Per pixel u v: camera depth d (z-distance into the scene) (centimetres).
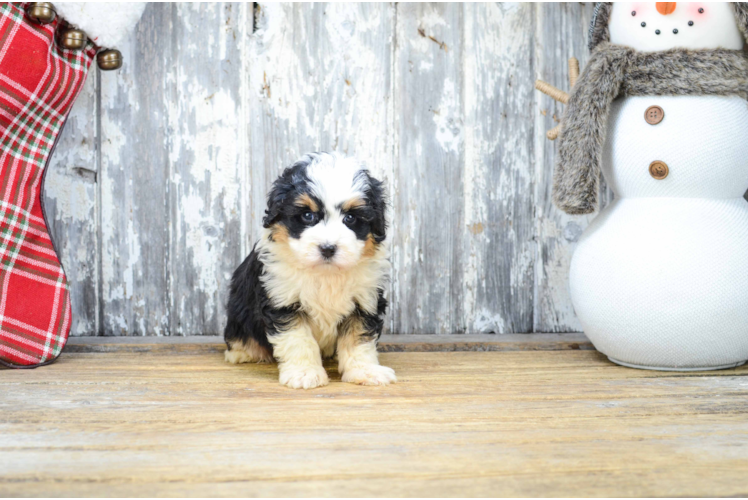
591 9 281
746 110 217
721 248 209
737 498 124
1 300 215
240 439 150
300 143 275
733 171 214
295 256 199
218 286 275
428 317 284
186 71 269
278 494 123
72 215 267
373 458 140
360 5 274
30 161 221
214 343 256
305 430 157
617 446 149
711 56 210
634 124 218
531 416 170
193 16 268
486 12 279
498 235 284
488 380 208
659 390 197
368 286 213
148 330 274
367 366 209
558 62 282
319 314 212
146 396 186
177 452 142
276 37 271
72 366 223
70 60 225
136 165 269
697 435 157
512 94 281
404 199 280
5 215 215
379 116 277
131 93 267
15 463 135
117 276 271
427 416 169
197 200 272
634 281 212
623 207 225
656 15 215
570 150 223
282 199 201
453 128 280
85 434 153
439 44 278
